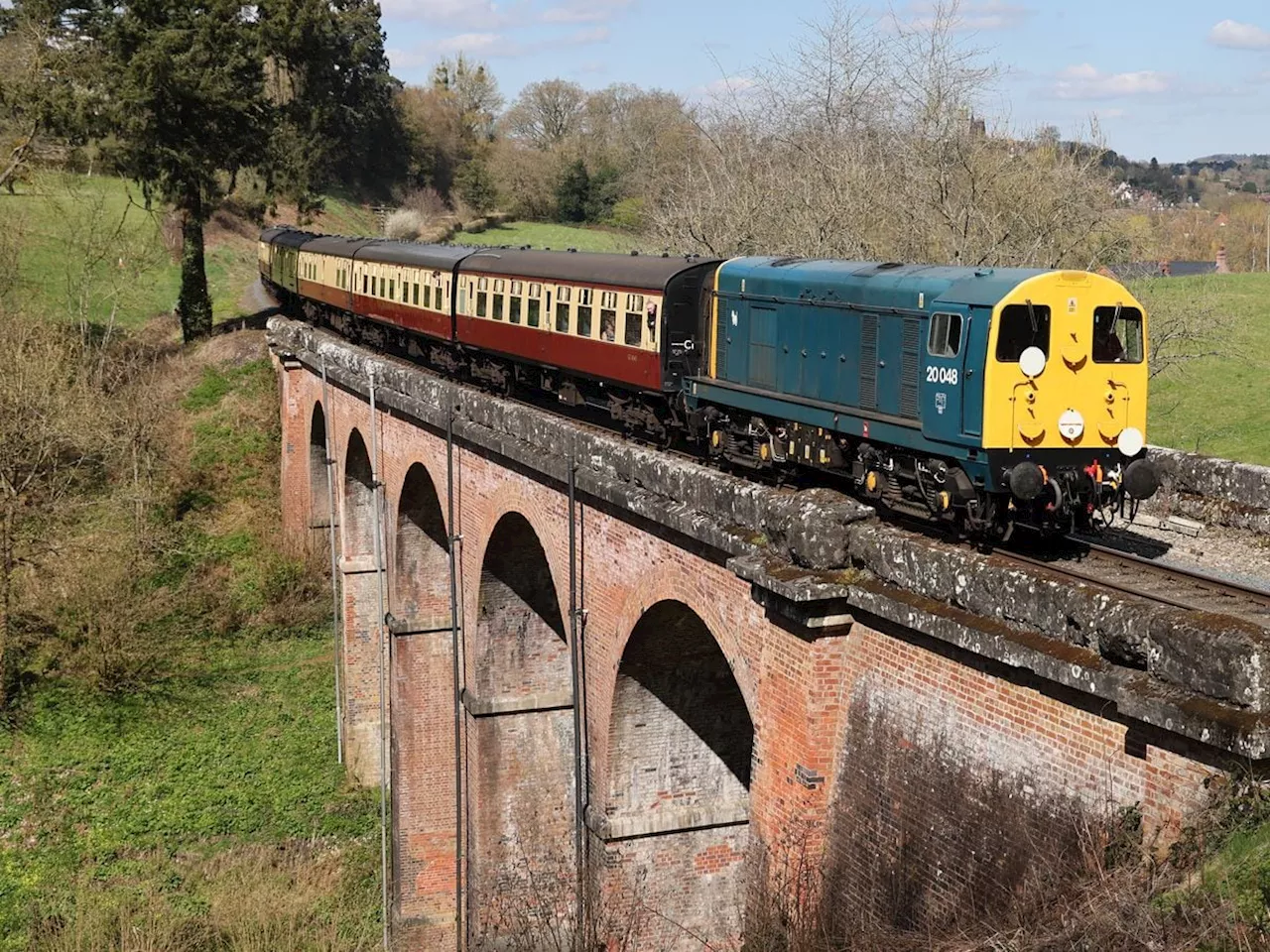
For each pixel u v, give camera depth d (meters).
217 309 62.44
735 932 18.53
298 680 36.84
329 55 51.41
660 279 20.84
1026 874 9.59
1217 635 8.05
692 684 17.47
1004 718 9.86
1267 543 13.95
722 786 18.28
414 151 91.94
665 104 98.25
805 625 11.67
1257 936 7.52
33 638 36.72
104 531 41.16
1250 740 7.64
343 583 33.28
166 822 31.14
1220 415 43.34
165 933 26.88
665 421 21.94
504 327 27.36
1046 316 13.62
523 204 90.44
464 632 23.47
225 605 39.88
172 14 47.09
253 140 49.59
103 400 44.38
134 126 45.56
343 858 30.47
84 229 59.72
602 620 17.11
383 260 35.91
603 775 17.81
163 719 34.81
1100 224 34.56
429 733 28.33
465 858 24.14
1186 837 8.27
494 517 20.83
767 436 18.36
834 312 16.50
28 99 45.25
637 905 18.11
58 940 26.84
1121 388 13.99
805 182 37.41
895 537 11.20
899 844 11.06
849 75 41.22
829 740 11.98
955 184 34.91
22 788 31.86
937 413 14.16
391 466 27.38
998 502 13.92
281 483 45.25
